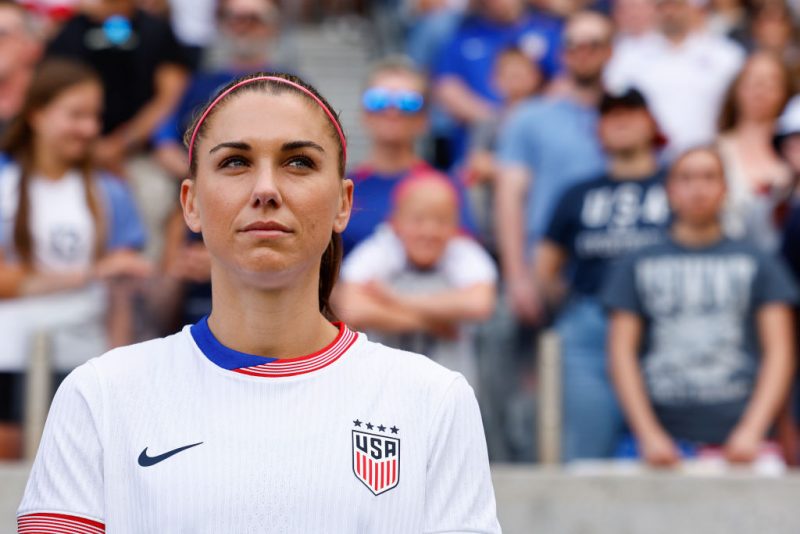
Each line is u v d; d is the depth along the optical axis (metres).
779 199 14.95
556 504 12.21
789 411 12.64
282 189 4.72
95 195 12.73
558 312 14.02
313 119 4.82
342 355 4.99
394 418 4.90
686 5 18.27
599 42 16.77
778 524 12.04
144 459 4.75
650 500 12.16
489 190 18.06
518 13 20.92
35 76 12.58
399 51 25.91
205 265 12.73
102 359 5.02
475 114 20.34
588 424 12.98
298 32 27.94
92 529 4.79
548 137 16.59
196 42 20.30
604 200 14.09
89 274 12.59
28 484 4.97
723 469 12.37
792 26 20.47
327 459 4.76
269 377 4.86
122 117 17.66
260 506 4.69
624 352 12.70
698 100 18.20
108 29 17.73
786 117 15.14
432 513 4.91
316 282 4.99
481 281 13.04
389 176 13.91
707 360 12.51
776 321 12.52
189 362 4.93
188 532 4.68
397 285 12.94
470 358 12.93
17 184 12.49
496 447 12.89
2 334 12.23
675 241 12.76
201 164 4.86
